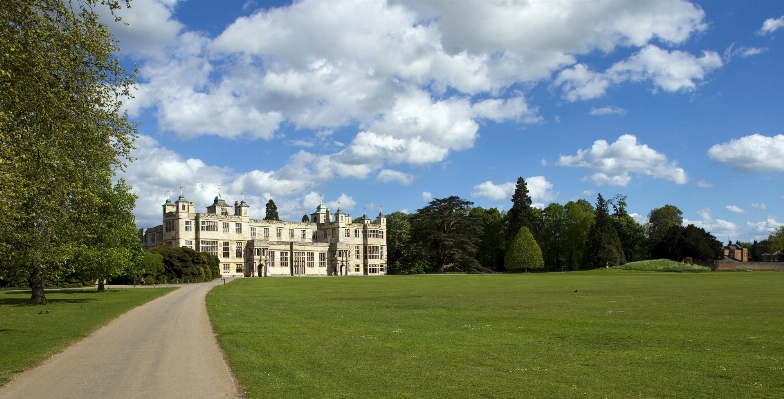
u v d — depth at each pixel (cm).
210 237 12125
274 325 2673
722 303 3659
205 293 5359
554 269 15025
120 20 2639
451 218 13138
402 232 15862
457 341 2170
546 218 15438
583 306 3556
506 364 1741
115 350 2067
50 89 2483
